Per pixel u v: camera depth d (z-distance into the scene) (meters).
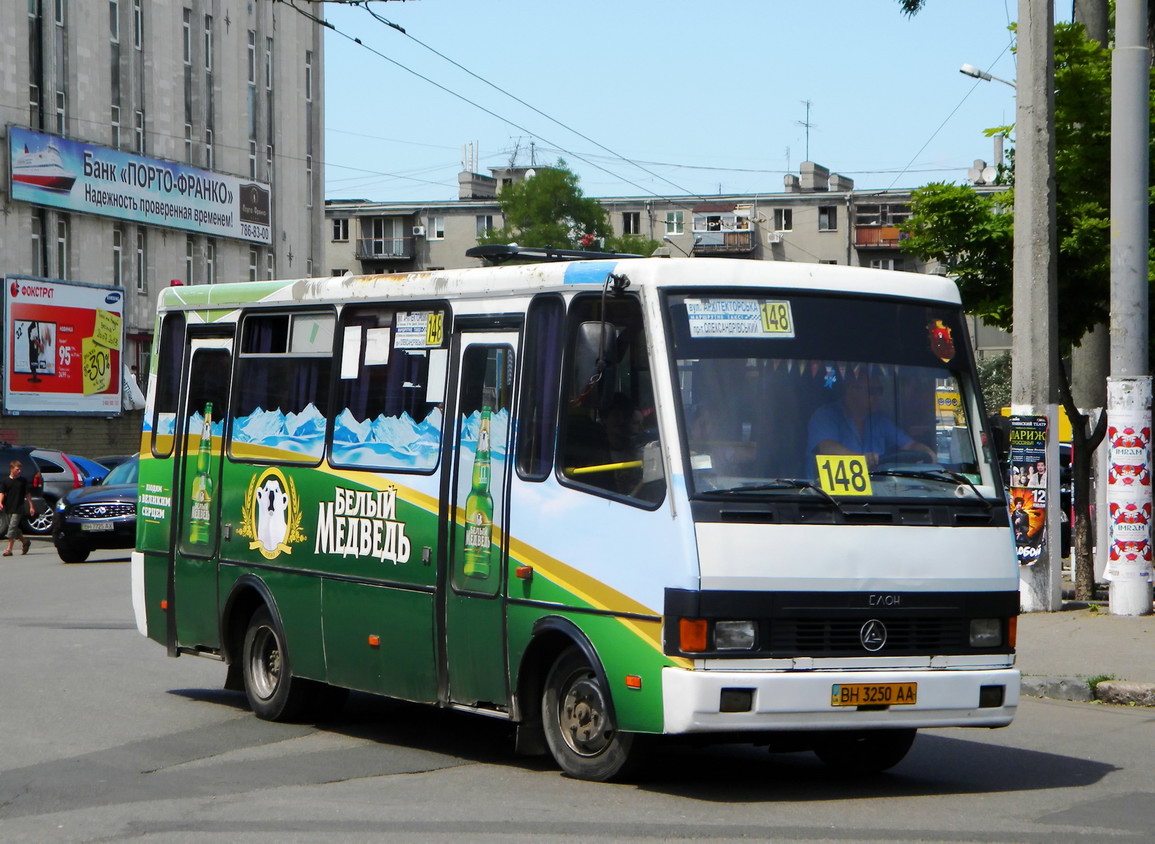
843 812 7.84
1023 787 8.67
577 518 8.36
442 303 9.62
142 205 50.03
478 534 9.04
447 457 9.34
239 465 11.27
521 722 8.77
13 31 44.72
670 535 7.83
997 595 8.43
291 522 10.68
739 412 8.09
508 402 8.96
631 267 8.31
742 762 9.51
